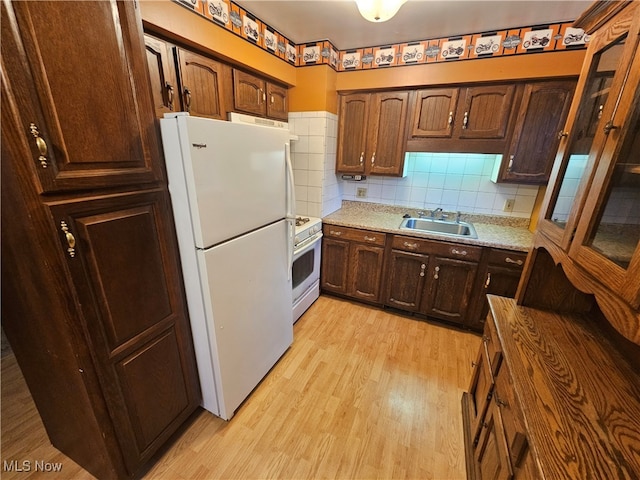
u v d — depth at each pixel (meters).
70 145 0.83
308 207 2.73
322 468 1.34
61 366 0.99
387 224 2.54
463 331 2.39
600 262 0.79
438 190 2.73
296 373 1.90
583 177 0.95
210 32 1.59
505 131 2.14
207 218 1.19
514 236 2.24
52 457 1.33
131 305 1.08
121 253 1.02
